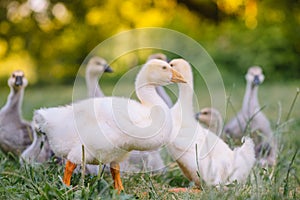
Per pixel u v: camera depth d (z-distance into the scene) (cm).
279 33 3181
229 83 2902
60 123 851
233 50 3123
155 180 982
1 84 3162
